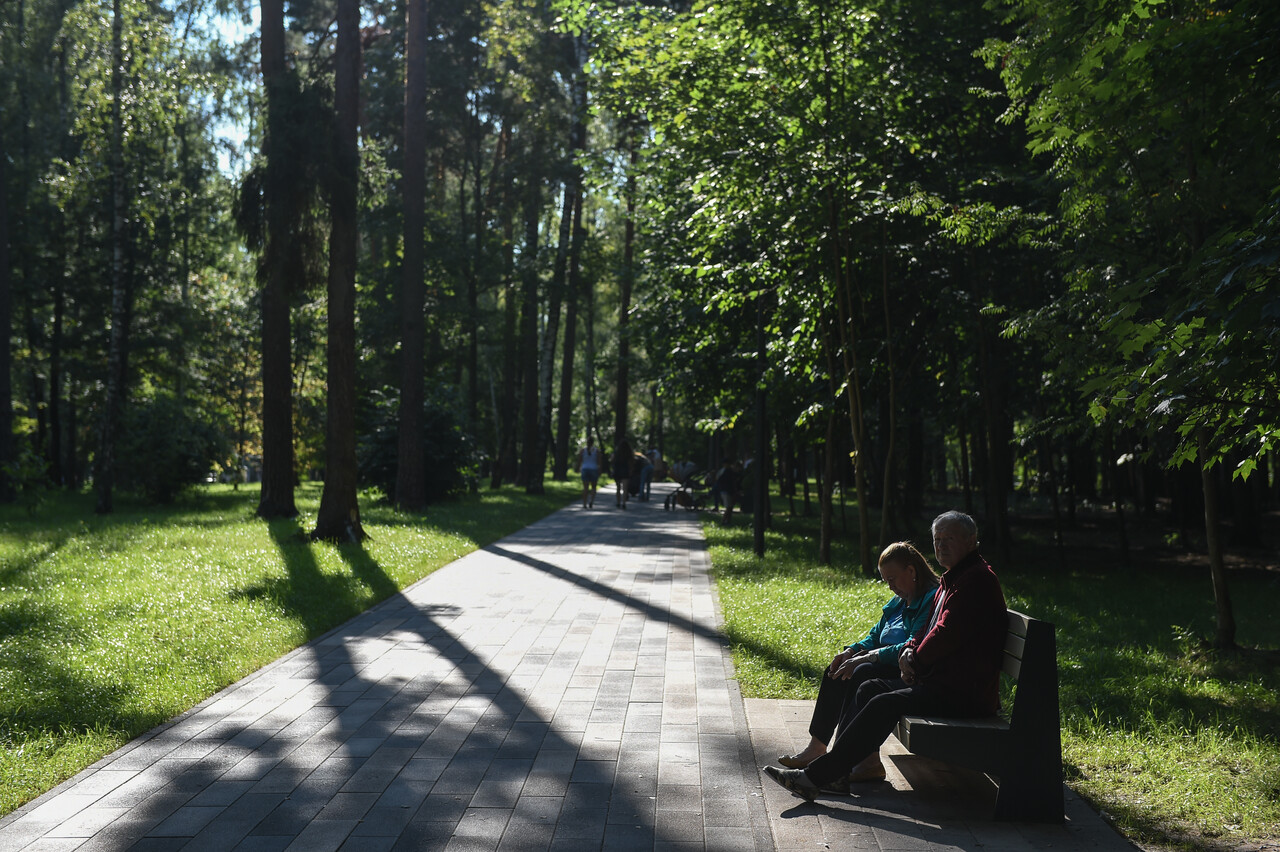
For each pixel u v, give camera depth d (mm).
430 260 35781
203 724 6203
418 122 24812
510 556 15820
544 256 36219
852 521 27062
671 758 5566
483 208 39344
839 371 15750
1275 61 5668
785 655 8234
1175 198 8516
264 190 16922
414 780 5160
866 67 13586
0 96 30766
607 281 41094
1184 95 6383
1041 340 9938
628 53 14852
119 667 7492
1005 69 9055
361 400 29703
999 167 13898
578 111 33062
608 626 9641
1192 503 25859
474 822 4582
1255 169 7285
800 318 16219
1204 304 4914
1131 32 6648
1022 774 4770
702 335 19547
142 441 26641
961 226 12062
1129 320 5746
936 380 17766
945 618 5051
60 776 5172
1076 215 9625
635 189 18844
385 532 18250
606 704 6719
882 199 13125
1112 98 7020
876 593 11797
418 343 24906
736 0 13234
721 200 14273
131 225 30438
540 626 9641
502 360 44562
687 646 8688
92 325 34875
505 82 34500
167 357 37031
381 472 27047
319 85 17031
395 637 9062
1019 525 27938
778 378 16547
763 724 6312
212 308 40219
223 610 9953
